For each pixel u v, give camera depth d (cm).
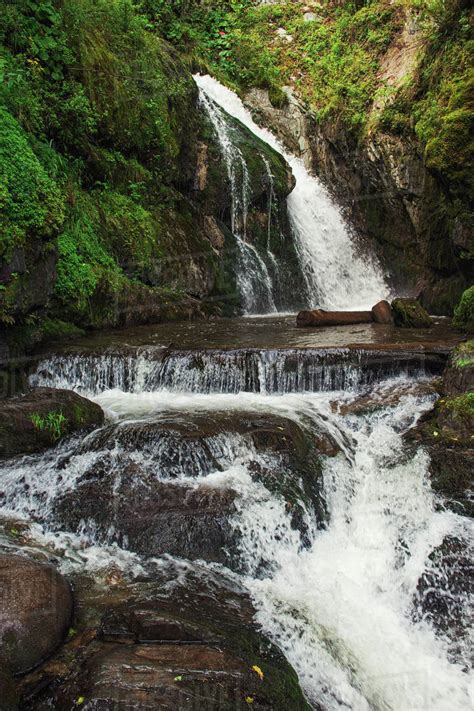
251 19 1834
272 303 1308
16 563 391
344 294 1460
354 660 401
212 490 504
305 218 1465
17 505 524
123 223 1055
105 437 574
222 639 361
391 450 594
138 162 1141
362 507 552
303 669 383
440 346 764
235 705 308
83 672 330
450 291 1198
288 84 1691
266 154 1379
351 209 1481
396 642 427
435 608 450
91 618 384
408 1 1436
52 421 590
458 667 408
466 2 1159
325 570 494
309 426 618
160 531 476
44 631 353
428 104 1214
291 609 431
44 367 752
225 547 473
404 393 694
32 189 671
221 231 1269
